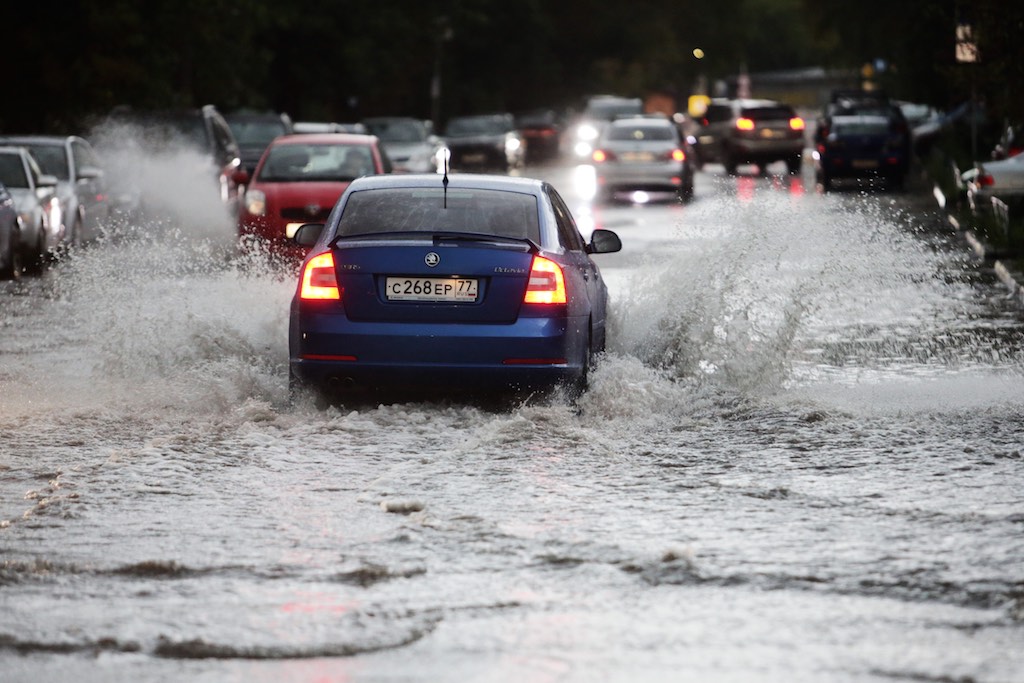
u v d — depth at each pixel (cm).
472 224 3450
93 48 12225
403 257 3297
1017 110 8281
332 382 3322
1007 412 3356
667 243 4012
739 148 17375
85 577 2073
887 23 17150
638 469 2778
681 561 2141
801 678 1669
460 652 1759
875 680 1662
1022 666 1708
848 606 1936
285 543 2248
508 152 18638
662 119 13438
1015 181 9262
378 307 3303
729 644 1786
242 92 17912
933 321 5081
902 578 2061
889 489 2614
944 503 2508
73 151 8138
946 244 8075
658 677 1672
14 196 7012
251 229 6494
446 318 3291
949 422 3241
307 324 3322
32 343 4494
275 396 3481
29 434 3084
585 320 3422
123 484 2633
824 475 2728
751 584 2034
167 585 2036
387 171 7138
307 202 6506
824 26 18662
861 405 3441
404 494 2567
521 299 3291
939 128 17275
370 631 1836
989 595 1984
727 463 2828
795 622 1870
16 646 1784
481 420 3231
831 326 4941
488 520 2380
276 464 2811
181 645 1784
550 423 3166
